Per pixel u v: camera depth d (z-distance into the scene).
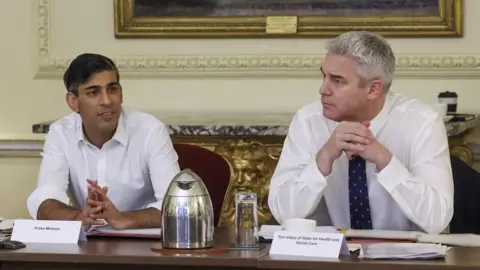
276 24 7.47
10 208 7.89
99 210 4.29
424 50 7.45
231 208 6.84
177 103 7.70
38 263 3.59
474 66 7.38
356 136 4.31
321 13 7.45
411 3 7.37
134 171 5.16
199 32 7.56
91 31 7.76
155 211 4.38
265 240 3.99
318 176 4.40
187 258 3.44
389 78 4.52
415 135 4.67
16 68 7.87
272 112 7.60
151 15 7.61
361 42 4.42
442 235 4.09
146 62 7.67
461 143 6.87
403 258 3.41
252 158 6.82
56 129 5.18
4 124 7.89
